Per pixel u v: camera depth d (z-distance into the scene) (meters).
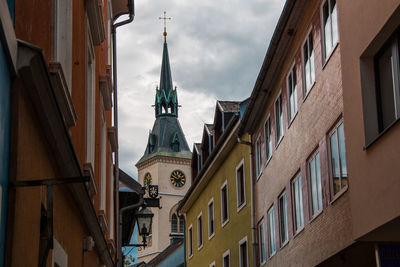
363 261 17.08
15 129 5.38
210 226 37.41
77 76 9.57
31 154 6.02
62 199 8.34
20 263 5.59
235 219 31.61
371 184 12.01
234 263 31.61
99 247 14.21
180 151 138.38
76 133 9.65
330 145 17.30
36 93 5.80
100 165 15.21
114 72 19.94
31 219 6.06
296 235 21.03
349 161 13.22
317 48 18.39
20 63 5.36
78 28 9.59
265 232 26.22
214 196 36.28
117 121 19.73
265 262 26.30
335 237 16.72
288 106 22.22
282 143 23.14
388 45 11.90
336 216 16.59
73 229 9.71
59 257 8.03
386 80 12.05
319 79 18.19
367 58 12.60
